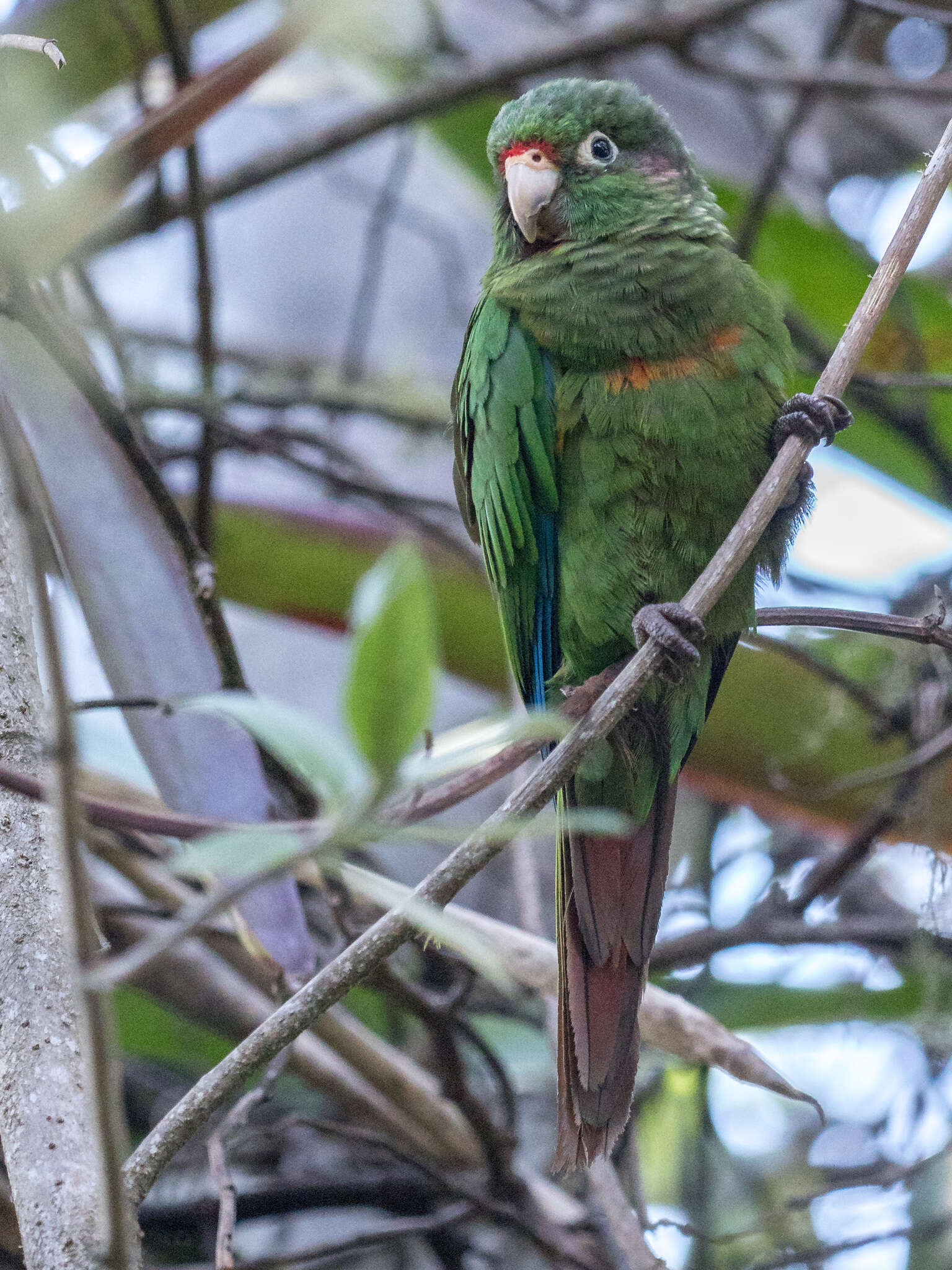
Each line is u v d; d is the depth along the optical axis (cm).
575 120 337
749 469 334
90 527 333
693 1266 339
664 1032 332
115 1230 271
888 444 348
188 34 341
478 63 348
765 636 341
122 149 331
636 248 335
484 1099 345
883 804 341
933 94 346
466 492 338
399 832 267
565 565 336
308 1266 344
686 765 345
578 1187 343
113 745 333
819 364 346
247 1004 338
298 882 337
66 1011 324
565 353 335
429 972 344
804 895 341
